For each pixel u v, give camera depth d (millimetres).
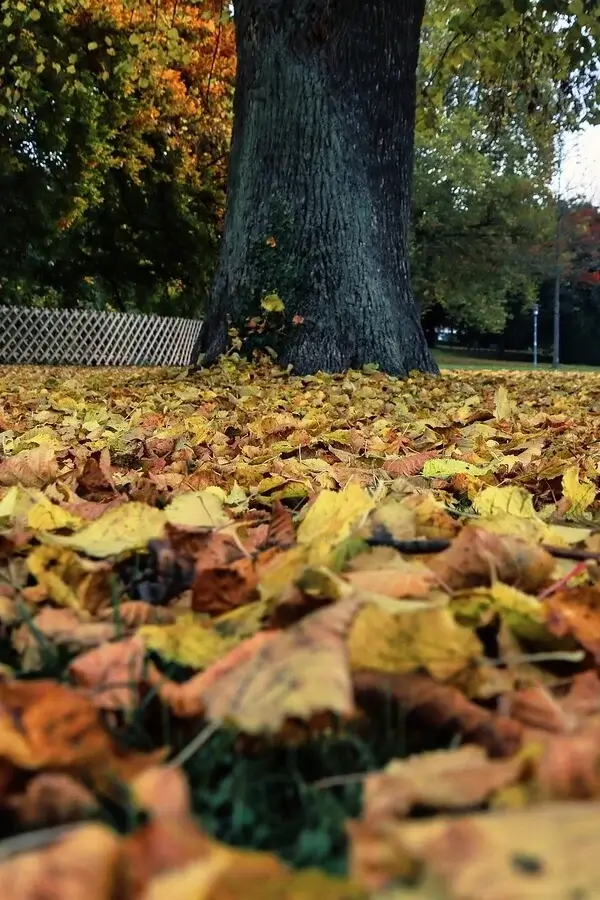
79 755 621
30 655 926
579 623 949
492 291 37188
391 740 750
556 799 579
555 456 2793
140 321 21922
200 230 22812
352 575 1059
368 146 7602
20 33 13672
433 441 3445
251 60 7641
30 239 19250
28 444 2926
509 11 10156
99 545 1279
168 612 1074
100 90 18344
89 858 473
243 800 673
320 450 2994
